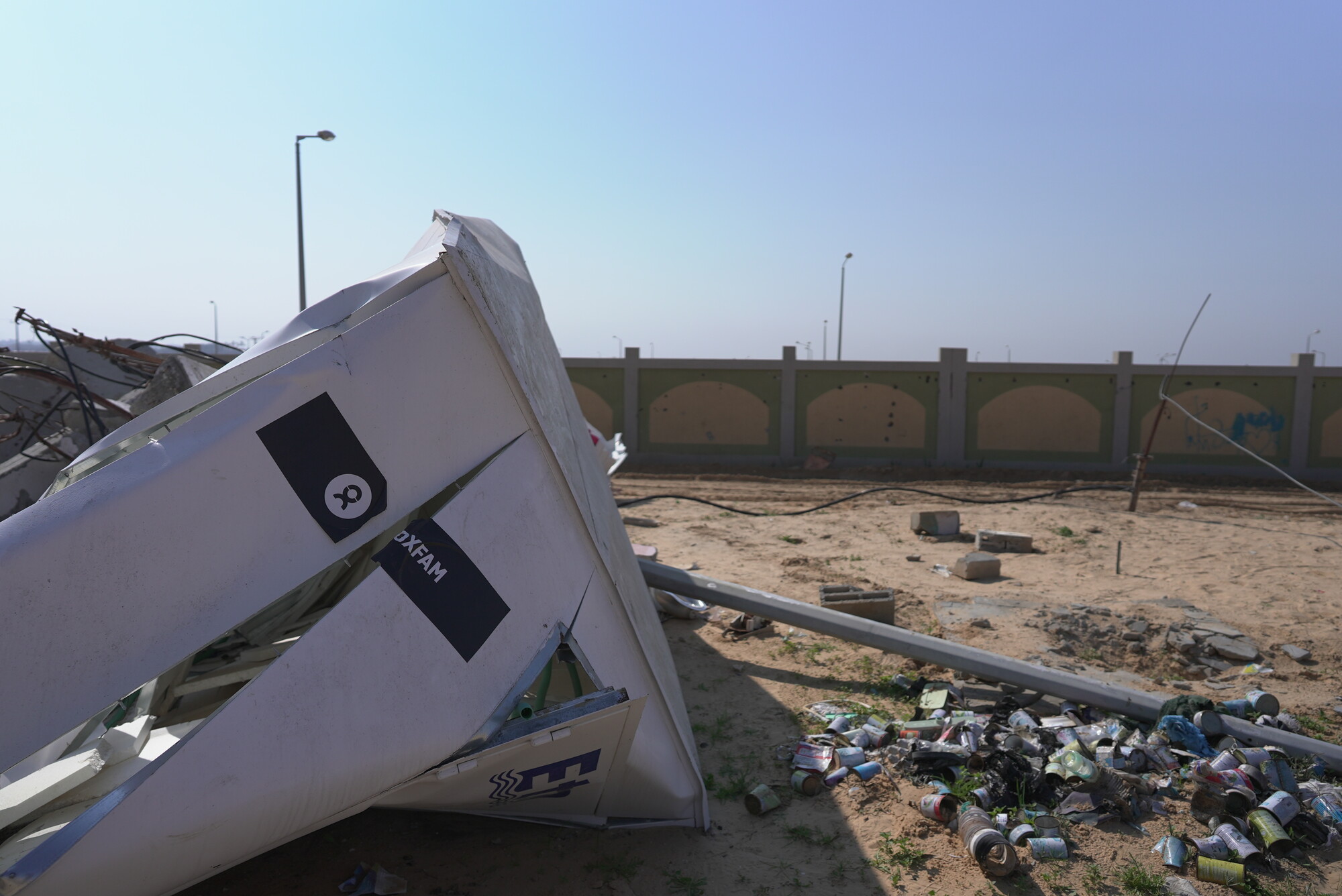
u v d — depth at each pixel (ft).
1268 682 24.39
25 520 10.54
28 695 10.32
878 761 18.88
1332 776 18.75
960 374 70.90
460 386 13.44
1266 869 15.08
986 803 16.75
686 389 73.82
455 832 16.20
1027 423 70.90
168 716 15.12
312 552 12.04
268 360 12.48
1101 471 70.03
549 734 12.85
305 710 11.31
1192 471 69.15
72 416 35.58
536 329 19.06
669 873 14.92
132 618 10.89
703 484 62.90
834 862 15.34
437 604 12.58
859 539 43.68
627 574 18.12
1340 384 67.41
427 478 13.05
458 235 14.96
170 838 10.41
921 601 31.68
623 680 14.61
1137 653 26.78
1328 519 50.42
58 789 11.30
